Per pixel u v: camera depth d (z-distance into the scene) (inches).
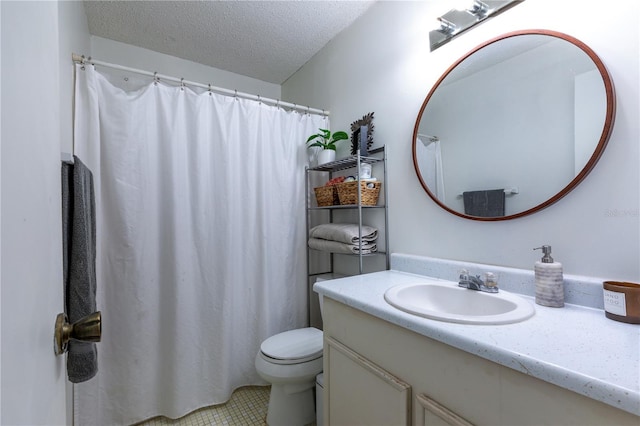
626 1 31.7
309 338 60.9
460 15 46.4
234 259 68.1
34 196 14.3
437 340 28.0
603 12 33.3
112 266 55.9
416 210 55.1
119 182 56.1
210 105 66.4
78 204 34.9
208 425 57.5
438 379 28.4
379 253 61.5
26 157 13.2
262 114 72.4
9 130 11.4
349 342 39.9
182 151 62.6
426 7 53.1
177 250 60.3
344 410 40.3
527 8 39.9
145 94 59.5
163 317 60.4
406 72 57.1
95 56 74.0
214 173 66.2
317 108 84.6
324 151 72.8
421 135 53.3
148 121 59.7
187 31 73.4
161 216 61.0
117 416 55.7
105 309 55.6
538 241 38.6
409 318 30.7
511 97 41.3
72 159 32.8
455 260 48.3
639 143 30.7
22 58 12.8
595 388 18.6
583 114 34.5
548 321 29.3
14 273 11.7
